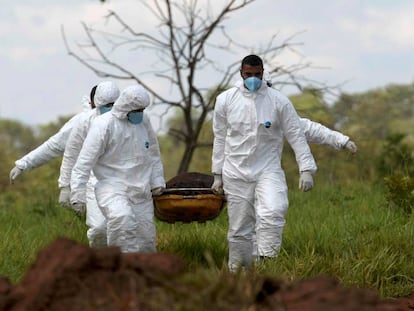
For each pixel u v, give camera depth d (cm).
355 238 2038
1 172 4516
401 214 2361
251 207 1952
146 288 1094
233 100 1936
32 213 2756
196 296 1073
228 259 2025
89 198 1994
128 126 1917
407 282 1809
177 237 2158
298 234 2141
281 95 1948
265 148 1941
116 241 1884
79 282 1103
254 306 1076
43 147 2170
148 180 1936
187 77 3162
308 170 1936
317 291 1113
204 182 2078
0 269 1792
